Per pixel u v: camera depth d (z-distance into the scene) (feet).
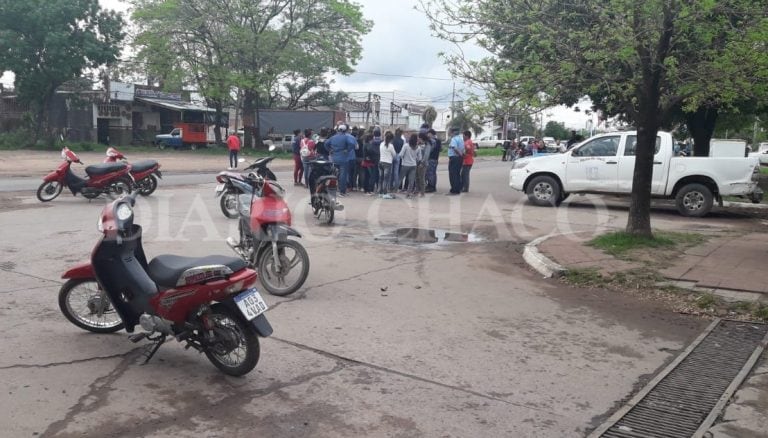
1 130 136.87
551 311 21.94
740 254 30.14
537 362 17.12
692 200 47.47
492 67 28.43
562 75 27.02
